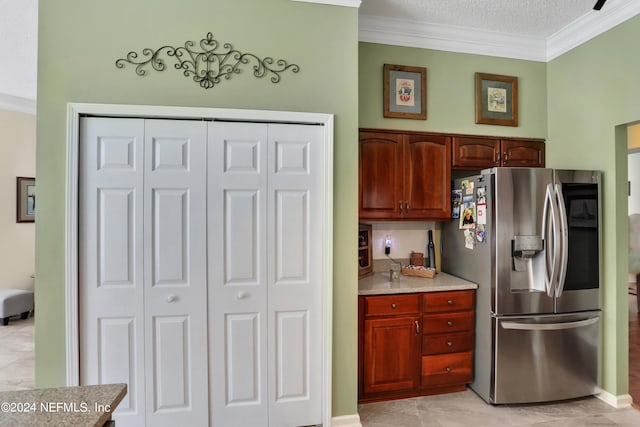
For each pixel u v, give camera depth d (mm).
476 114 2760
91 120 1857
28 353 3186
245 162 1988
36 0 2287
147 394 1914
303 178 2049
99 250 1870
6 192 4219
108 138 1869
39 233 1803
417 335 2410
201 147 1946
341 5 2104
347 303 2113
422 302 2418
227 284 1983
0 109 4145
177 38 1927
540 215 2309
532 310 2322
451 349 2467
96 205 1864
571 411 2299
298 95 2055
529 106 2867
